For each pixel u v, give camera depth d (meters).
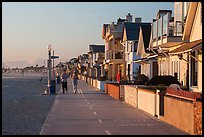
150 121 14.49
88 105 21.89
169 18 22.50
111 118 15.54
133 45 45.94
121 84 28.12
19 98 28.42
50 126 13.41
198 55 20.17
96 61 81.25
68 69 156.62
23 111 18.81
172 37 22.28
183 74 23.30
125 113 17.38
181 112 12.27
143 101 18.44
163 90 15.80
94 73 89.69
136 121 14.53
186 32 21.56
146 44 36.16
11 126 13.64
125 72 51.38
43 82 72.06
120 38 55.12
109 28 57.38
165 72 28.11
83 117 15.99
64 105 22.00
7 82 71.94
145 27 37.97
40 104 22.95
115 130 12.34
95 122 14.33
